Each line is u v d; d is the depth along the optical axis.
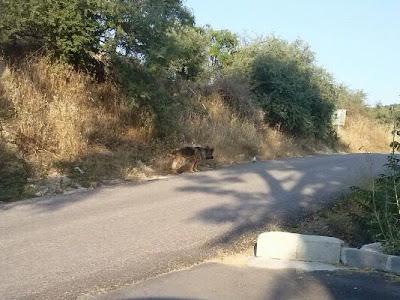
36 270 5.26
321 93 25.81
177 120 14.59
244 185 10.97
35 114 11.03
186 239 6.64
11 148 10.05
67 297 4.61
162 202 8.91
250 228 7.34
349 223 7.30
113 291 4.80
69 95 12.66
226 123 17.98
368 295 4.89
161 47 13.02
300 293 4.91
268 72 22.83
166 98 13.99
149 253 5.98
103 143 12.23
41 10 12.02
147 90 13.30
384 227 6.15
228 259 6.00
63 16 12.12
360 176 10.95
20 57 13.02
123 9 12.42
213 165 14.25
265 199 9.41
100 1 12.20
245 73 22.81
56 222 7.30
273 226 7.39
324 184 11.27
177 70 18.09
